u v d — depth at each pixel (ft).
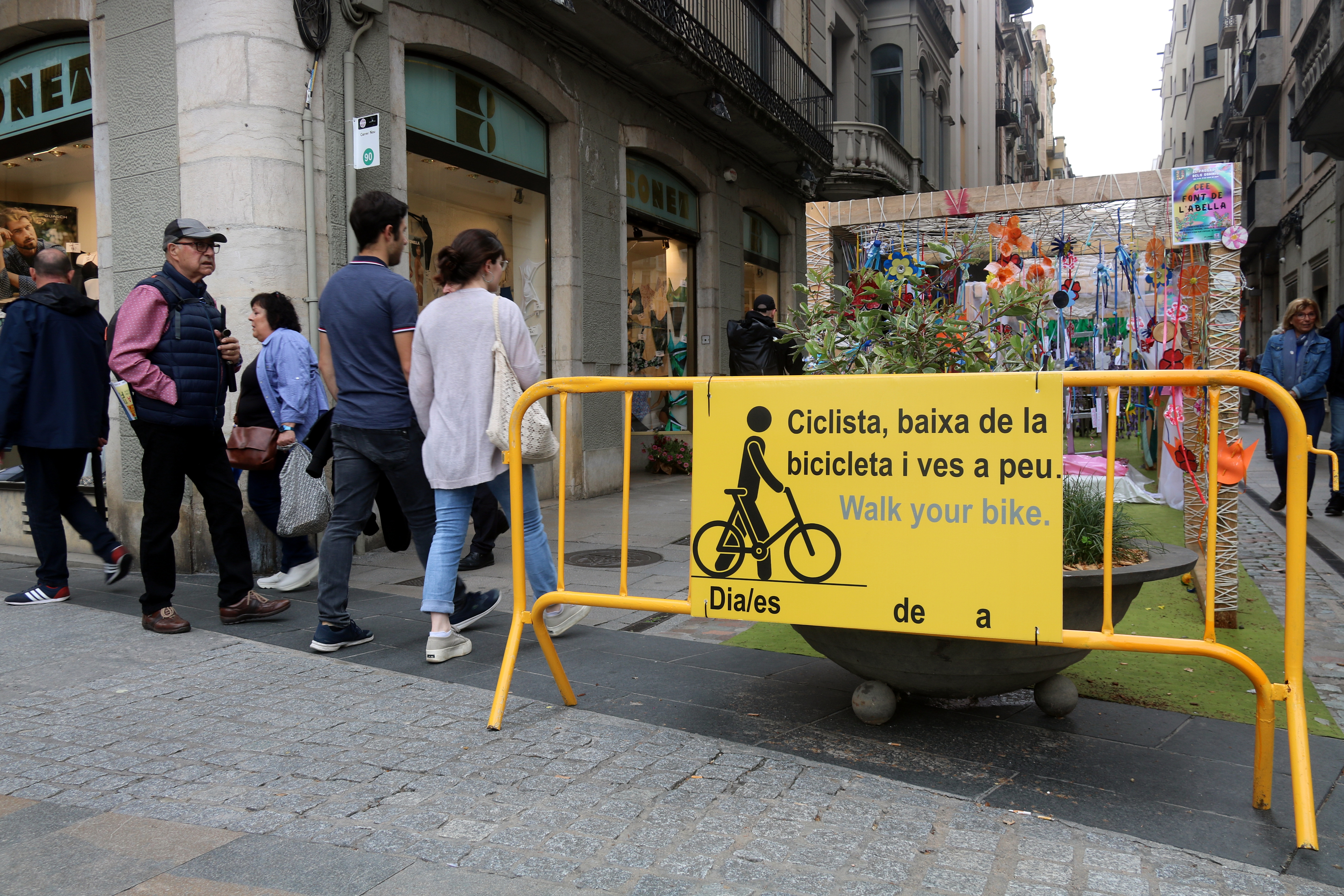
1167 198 16.74
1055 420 7.86
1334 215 62.44
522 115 27.81
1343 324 23.79
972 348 10.84
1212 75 138.72
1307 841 6.98
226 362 14.70
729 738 9.41
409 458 12.78
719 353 39.68
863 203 18.03
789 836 7.23
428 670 11.77
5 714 10.20
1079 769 8.60
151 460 13.47
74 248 21.44
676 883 6.52
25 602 15.61
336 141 19.86
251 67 18.21
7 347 15.10
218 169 18.25
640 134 33.01
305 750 9.08
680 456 36.76
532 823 7.47
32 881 6.59
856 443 8.52
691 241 38.68
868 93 65.26
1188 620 14.17
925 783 8.27
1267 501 27.45
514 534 10.13
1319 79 45.91
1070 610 8.85
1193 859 6.85
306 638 13.39
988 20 102.22
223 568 14.20
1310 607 14.96
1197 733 9.53
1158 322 23.48
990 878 6.57
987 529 8.07
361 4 20.21
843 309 11.33
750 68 37.96
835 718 10.00
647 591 16.21
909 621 8.29
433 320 11.96
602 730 9.61
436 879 6.60
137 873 6.70
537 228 28.71
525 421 11.79
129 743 9.30
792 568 8.75
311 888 6.48
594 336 30.55
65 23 20.80
